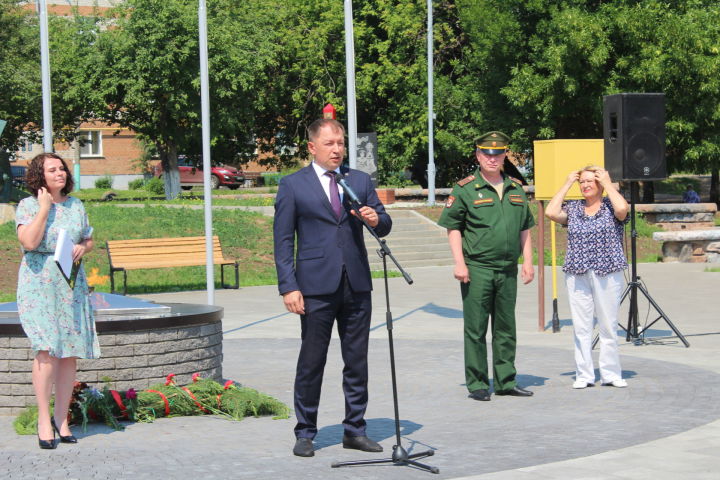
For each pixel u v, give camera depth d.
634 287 13.05
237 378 10.71
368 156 33.78
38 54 43.56
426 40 43.19
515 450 7.23
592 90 37.34
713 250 27.22
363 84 43.56
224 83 41.44
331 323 7.30
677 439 7.48
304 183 7.28
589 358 9.92
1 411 8.83
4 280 21.50
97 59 40.31
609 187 9.88
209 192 13.62
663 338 13.35
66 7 71.62
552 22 36.28
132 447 7.57
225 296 20.17
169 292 21.34
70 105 43.47
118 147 70.81
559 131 40.66
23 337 8.77
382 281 22.80
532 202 34.75
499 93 40.34
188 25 39.34
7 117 43.28
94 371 8.84
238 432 8.15
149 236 25.58
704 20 35.38
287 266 7.25
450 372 11.02
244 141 50.34
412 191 38.22
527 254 9.74
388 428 8.20
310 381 7.30
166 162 42.56
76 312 7.67
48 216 7.62
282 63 46.41
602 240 9.84
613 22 35.75
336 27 44.53
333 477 6.55
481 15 38.34
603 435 7.68
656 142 13.09
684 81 35.56
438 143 43.31
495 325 9.62
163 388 8.90
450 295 19.48
